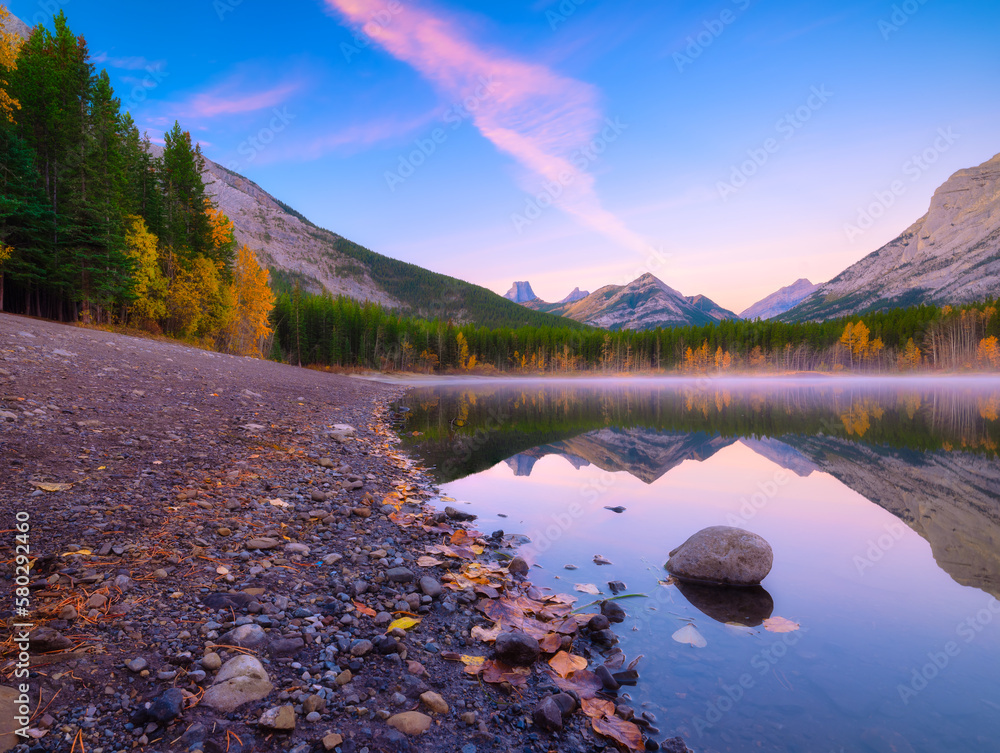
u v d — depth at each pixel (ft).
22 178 109.91
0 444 20.77
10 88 114.93
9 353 38.40
